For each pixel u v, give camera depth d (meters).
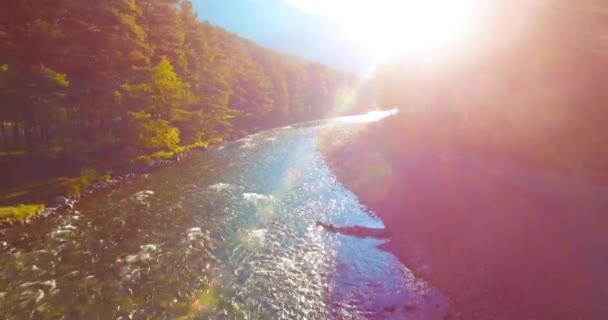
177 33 50.12
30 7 30.61
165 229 22.14
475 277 15.95
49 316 13.72
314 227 23.23
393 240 21.16
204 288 15.79
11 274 16.56
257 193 30.33
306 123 95.75
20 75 27.88
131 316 13.77
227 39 83.56
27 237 20.47
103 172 32.72
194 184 32.28
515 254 17.23
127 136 37.03
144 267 17.48
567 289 14.28
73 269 17.17
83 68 33.38
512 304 13.89
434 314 13.80
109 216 23.98
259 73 85.12
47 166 31.00
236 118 73.00
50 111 29.19
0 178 27.80
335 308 14.36
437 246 19.41
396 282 16.41
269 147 53.47
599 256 15.97
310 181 35.00
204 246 19.97
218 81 58.41
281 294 15.38
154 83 38.56
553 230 18.86
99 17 34.84
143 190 29.86
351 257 19.02
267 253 19.34
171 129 41.94
